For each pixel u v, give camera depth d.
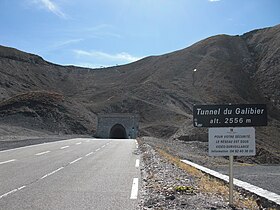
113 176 13.72
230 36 197.62
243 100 138.12
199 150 47.12
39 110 84.31
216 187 11.25
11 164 17.42
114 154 24.69
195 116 8.57
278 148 81.56
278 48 167.00
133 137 77.06
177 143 52.84
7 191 10.37
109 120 78.25
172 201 8.46
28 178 12.98
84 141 43.50
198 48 189.50
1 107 85.62
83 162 18.94
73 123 83.56
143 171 15.33
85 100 138.25
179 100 131.38
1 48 181.00
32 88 155.88
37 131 67.69
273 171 24.08
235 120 8.48
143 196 9.70
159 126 91.69
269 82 149.50
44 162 18.55
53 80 180.00
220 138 8.51
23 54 186.62
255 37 193.25
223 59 174.88
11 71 162.00
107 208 8.27
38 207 8.36
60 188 10.96
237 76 154.00
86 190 10.65
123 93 136.12
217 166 28.23
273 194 10.67
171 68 169.25
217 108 8.52
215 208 7.86
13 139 39.97
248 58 175.75
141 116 113.38
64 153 24.67
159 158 20.81
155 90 134.62
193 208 7.79
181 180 12.01
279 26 192.50
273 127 103.31
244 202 9.19
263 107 8.48
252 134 8.45
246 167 28.25
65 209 8.17
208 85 147.75
